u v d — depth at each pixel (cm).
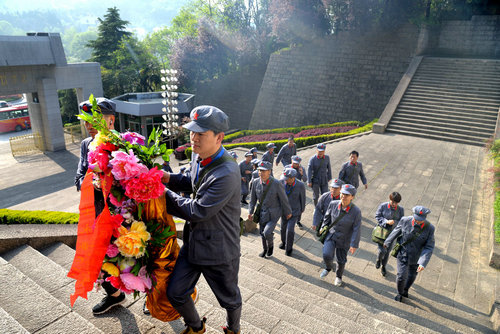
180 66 3894
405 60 2497
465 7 2755
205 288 447
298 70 2914
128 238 236
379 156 1538
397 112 2023
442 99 2006
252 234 966
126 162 224
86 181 243
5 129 4188
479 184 1235
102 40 4888
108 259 252
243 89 3666
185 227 263
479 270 769
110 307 320
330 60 2770
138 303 354
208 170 230
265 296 494
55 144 2998
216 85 3834
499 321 565
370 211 1053
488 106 1886
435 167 1400
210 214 228
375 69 2605
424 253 619
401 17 2502
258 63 3697
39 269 391
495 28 2525
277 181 734
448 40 2691
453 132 1816
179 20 5475
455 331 539
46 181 2367
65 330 276
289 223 797
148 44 6106
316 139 2077
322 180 1012
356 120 2695
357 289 676
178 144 3012
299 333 373
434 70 2227
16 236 446
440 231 931
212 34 3791
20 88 2753
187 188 262
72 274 233
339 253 670
